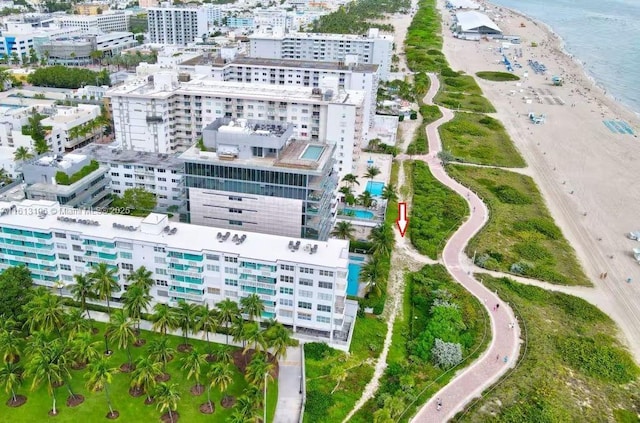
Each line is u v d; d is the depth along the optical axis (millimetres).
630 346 152375
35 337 121812
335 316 141625
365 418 120938
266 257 140125
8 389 119000
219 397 124812
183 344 139625
